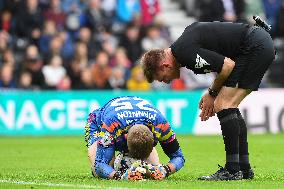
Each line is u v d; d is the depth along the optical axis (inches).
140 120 1058.1
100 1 2999.5
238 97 1089.4
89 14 2935.5
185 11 3292.3
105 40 2864.2
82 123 2630.4
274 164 1496.1
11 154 1780.3
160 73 1080.2
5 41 2723.9
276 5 3115.2
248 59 1077.1
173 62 1074.7
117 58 2775.6
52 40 2741.1
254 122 2694.4
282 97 2726.4
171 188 979.3
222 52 1081.4
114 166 1080.8
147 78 1093.8
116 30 2950.3
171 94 2667.3
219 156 1710.1
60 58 2709.2
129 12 2999.5
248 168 1136.2
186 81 2891.2
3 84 2645.2
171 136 1083.9
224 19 2854.3
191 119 2674.7
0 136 2549.2
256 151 1865.2
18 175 1239.5
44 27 2802.7
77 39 2859.3
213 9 2864.2
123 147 1067.9
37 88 2669.8
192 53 1060.5
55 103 2615.7
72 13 2901.1
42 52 2755.9
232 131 1089.4
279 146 2041.1
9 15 2785.4
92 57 2800.2
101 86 2719.0
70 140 2329.0
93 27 2930.6
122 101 1087.6
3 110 2586.1
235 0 2861.7
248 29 1087.6
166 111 2662.4
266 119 2706.7
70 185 1038.4
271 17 3110.2
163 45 2962.6
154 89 2822.3
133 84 2785.4
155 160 1095.6
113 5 3011.8
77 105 2625.5
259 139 2349.9
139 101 1086.4
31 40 2773.1
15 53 2741.1
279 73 3110.2
